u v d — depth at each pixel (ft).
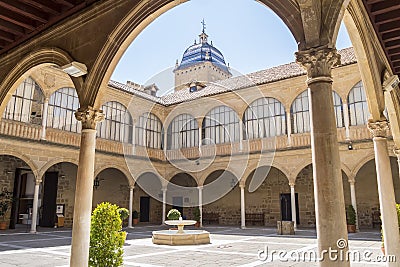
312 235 49.85
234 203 74.49
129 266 26.23
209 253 32.96
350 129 55.83
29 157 51.98
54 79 57.36
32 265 26.03
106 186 71.87
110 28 17.35
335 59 11.56
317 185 10.76
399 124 24.52
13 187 59.36
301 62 11.82
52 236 47.14
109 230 17.99
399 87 24.90
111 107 65.87
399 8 16.76
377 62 19.34
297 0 11.39
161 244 40.09
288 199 68.80
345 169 55.01
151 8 16.40
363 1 15.66
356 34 16.55
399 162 25.22
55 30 19.60
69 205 65.16
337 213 10.35
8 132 49.88
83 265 16.08
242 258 29.96
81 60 18.16
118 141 65.05
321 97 11.31
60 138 56.44
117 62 17.62
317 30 11.55
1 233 50.39
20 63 21.11
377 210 58.59
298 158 59.00
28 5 18.52
